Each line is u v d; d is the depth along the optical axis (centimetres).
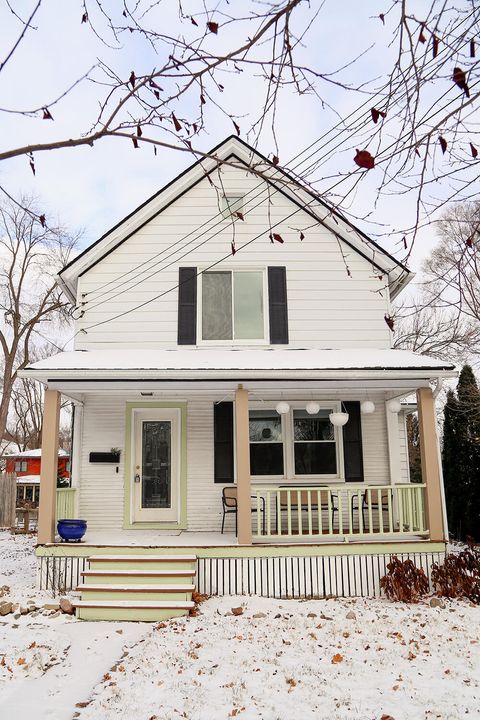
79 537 1019
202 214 1274
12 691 592
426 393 1059
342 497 1193
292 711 537
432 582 988
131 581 920
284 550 986
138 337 1231
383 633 758
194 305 1241
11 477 2133
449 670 628
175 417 1220
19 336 3119
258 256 1263
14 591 977
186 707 546
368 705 547
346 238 1270
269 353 1167
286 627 786
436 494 1024
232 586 977
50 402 1034
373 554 995
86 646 740
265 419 1213
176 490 1194
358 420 1217
